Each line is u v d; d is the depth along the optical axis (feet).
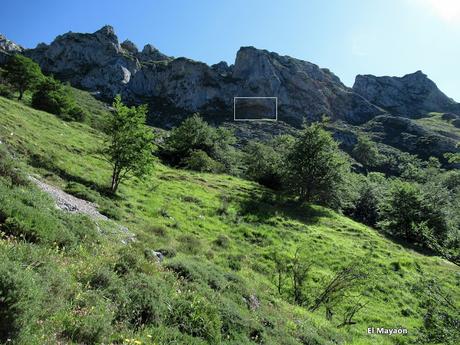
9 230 32.24
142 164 100.83
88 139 160.04
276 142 296.51
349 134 536.42
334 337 48.55
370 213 213.46
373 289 82.64
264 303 48.19
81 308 23.27
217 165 216.13
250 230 106.73
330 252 103.65
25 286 18.40
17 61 243.81
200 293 35.06
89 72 614.34
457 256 41.93
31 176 75.46
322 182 176.14
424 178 333.21
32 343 17.63
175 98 626.64
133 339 21.56
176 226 89.92
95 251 38.73
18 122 128.16
